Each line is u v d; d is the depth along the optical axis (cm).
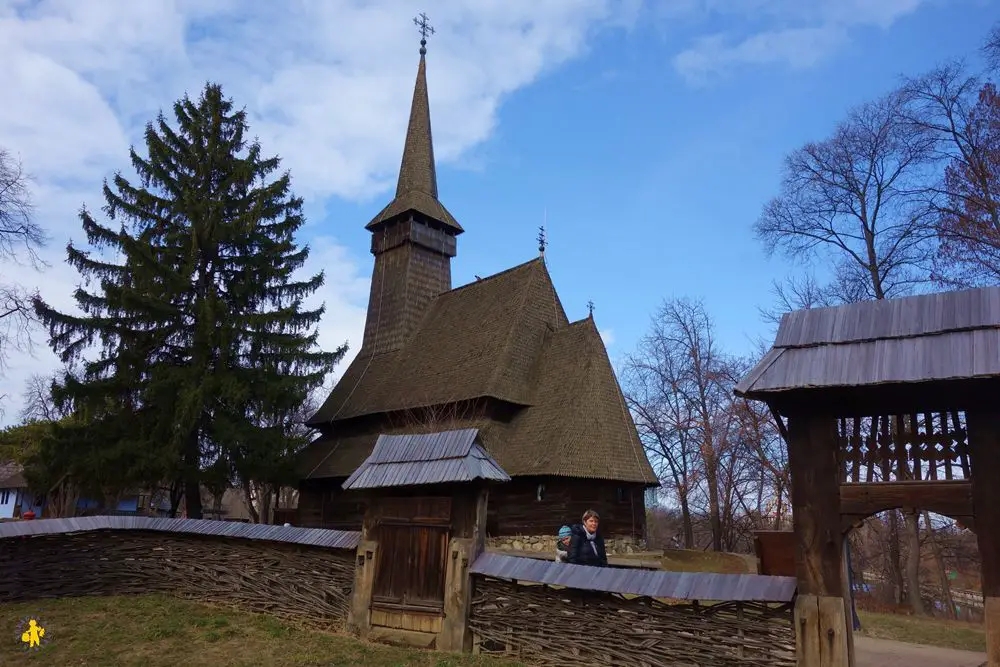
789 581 743
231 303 2512
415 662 881
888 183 2561
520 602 912
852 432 752
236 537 1222
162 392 2242
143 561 1317
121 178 2422
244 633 1028
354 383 3472
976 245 2166
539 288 3070
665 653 791
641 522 2500
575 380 2611
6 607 1170
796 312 831
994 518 658
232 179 2541
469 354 2930
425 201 3794
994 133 2152
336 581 1099
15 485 5350
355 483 1067
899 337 733
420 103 4147
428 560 1002
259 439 2344
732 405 3162
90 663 898
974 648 1200
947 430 711
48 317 2194
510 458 2473
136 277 2320
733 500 3691
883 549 3078
